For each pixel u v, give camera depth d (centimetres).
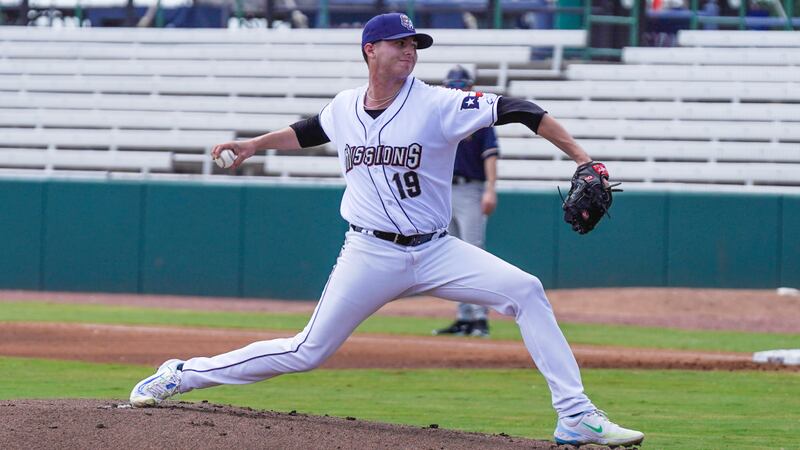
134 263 5641
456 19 7500
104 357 3161
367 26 1569
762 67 6334
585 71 6519
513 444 1597
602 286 5322
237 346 3419
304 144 1759
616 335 4066
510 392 2620
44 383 2623
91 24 7850
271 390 2636
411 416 2219
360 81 6656
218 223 5566
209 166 6331
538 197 5322
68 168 6475
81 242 5691
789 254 5244
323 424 1644
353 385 2736
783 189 5619
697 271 5284
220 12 7706
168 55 7025
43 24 7812
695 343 3834
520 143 6012
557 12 6962
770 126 5981
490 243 5353
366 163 1596
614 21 6912
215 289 5562
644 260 5309
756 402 2469
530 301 1602
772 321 4600
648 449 1830
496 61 6669
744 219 5262
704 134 6056
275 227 5506
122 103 6762
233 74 6862
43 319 4281
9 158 6512
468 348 3528
